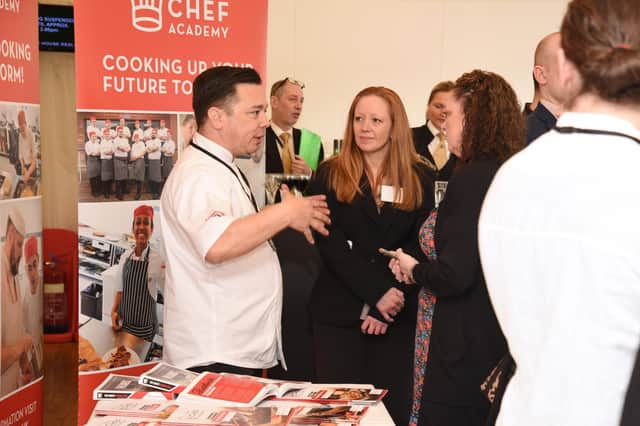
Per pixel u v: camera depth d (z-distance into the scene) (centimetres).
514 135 203
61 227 595
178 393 169
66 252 573
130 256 287
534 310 97
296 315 304
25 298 297
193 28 283
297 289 305
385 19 566
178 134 287
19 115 287
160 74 280
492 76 210
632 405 88
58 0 568
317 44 561
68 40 574
